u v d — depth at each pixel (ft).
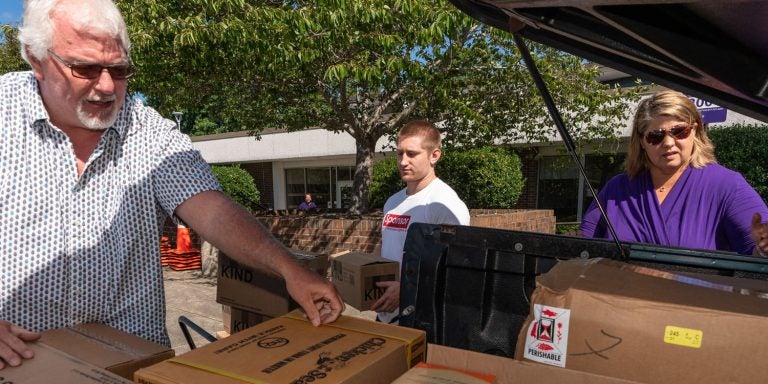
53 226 5.26
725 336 2.76
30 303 5.23
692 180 6.67
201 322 16.61
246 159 57.72
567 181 41.60
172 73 19.42
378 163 42.63
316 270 6.91
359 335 4.14
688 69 3.65
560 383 2.95
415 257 4.87
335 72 16.84
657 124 6.56
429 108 23.57
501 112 24.36
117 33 5.08
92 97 5.06
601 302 3.06
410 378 3.21
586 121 24.00
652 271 3.59
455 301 4.65
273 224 24.14
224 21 15.83
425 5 16.56
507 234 4.57
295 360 3.62
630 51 3.72
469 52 20.70
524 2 3.33
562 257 4.38
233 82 22.35
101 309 5.57
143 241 5.83
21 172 5.16
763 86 3.34
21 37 4.97
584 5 3.05
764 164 23.90
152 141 5.84
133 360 4.02
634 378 2.89
